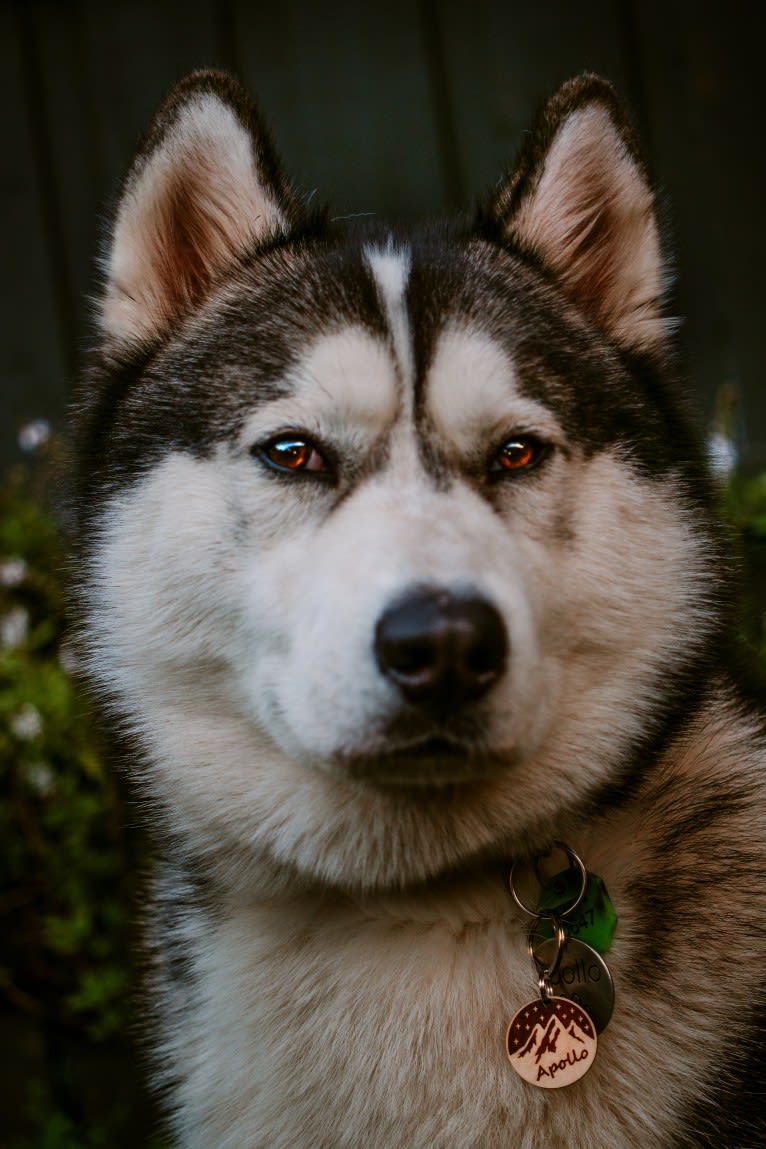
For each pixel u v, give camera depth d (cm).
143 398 225
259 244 234
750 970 199
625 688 207
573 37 465
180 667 208
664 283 235
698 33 465
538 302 222
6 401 470
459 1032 189
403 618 161
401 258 220
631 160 227
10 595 362
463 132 468
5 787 346
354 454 194
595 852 207
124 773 222
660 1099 189
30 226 467
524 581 184
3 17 463
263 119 235
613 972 194
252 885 210
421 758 170
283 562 193
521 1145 186
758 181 470
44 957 357
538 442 200
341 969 197
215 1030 207
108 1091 355
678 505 219
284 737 191
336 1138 192
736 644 245
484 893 199
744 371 472
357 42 465
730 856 208
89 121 469
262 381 203
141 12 464
